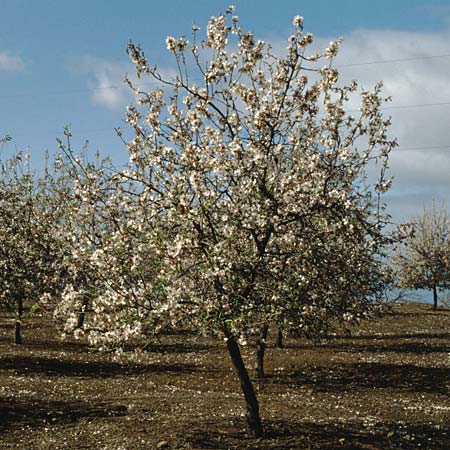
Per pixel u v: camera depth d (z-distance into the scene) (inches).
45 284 933.2
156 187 544.4
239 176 521.7
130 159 542.3
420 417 704.4
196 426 619.2
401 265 2556.6
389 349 1236.5
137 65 553.3
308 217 543.2
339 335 1451.8
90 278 558.3
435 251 2495.1
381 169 567.8
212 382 925.8
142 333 505.0
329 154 543.5
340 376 968.9
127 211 546.0
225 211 517.3
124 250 526.9
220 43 557.0
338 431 613.3
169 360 1101.1
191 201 525.3
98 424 634.2
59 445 561.0
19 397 754.2
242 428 612.4
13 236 967.6
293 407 745.6
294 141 560.7
